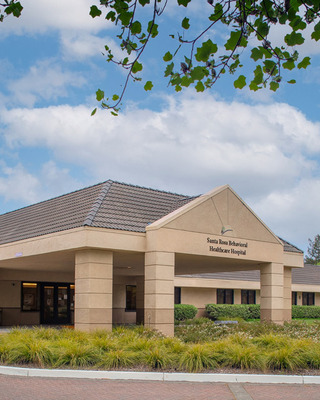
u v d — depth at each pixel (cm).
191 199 2234
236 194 2178
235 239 2139
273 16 464
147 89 523
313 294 4966
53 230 1988
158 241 1877
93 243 1783
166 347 1421
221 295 4194
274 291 2273
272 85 501
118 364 1255
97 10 505
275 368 1262
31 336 1480
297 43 452
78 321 1836
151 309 1867
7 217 2906
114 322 3272
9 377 1167
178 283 3616
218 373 1198
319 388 1087
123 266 2591
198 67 473
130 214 2050
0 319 2817
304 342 1398
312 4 446
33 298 2981
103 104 525
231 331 1975
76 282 1872
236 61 507
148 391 1025
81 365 1260
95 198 2131
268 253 2266
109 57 519
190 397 971
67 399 939
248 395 987
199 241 2005
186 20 468
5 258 2283
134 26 500
